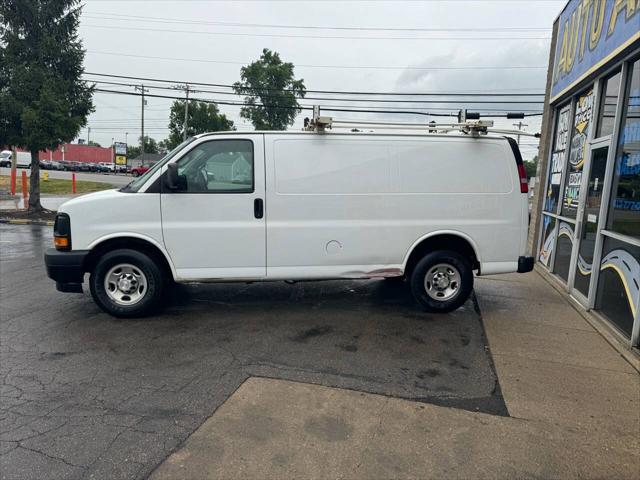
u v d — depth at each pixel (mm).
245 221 5152
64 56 14602
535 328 5129
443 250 5527
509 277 7738
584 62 6523
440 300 5539
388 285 6836
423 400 3473
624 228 5152
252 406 3342
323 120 5020
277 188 5152
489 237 5477
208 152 5117
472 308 5859
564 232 7398
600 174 5949
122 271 5199
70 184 30406
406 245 5383
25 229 13383
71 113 15125
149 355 4238
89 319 5215
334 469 2658
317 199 5211
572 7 7285
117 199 5016
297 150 5191
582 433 3072
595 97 6293
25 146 14781
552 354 4402
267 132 5180
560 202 7664
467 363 4160
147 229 5059
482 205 5441
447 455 2807
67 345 4461
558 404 3447
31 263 8375
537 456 2814
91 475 2578
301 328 4992
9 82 14227
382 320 5301
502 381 3811
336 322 5203
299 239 5223
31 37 14375
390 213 5324
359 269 5363
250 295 6242
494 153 5461
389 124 5277
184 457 2744
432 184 5359
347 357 4246
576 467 2721
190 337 4691
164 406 3330
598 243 5660
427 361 4188
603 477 2639
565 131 7820
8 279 7113
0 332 4797
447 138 5395
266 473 2613
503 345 4609
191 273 5172
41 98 13812
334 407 3348
